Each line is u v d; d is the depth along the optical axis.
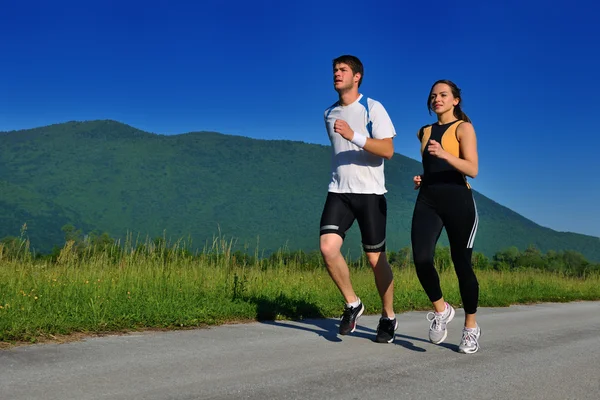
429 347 4.32
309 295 7.22
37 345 3.76
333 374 3.24
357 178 4.38
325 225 4.40
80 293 5.58
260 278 7.80
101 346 3.83
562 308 9.36
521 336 5.21
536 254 132.75
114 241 7.66
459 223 4.05
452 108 4.22
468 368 3.57
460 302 8.79
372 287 8.59
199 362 3.44
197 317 5.23
